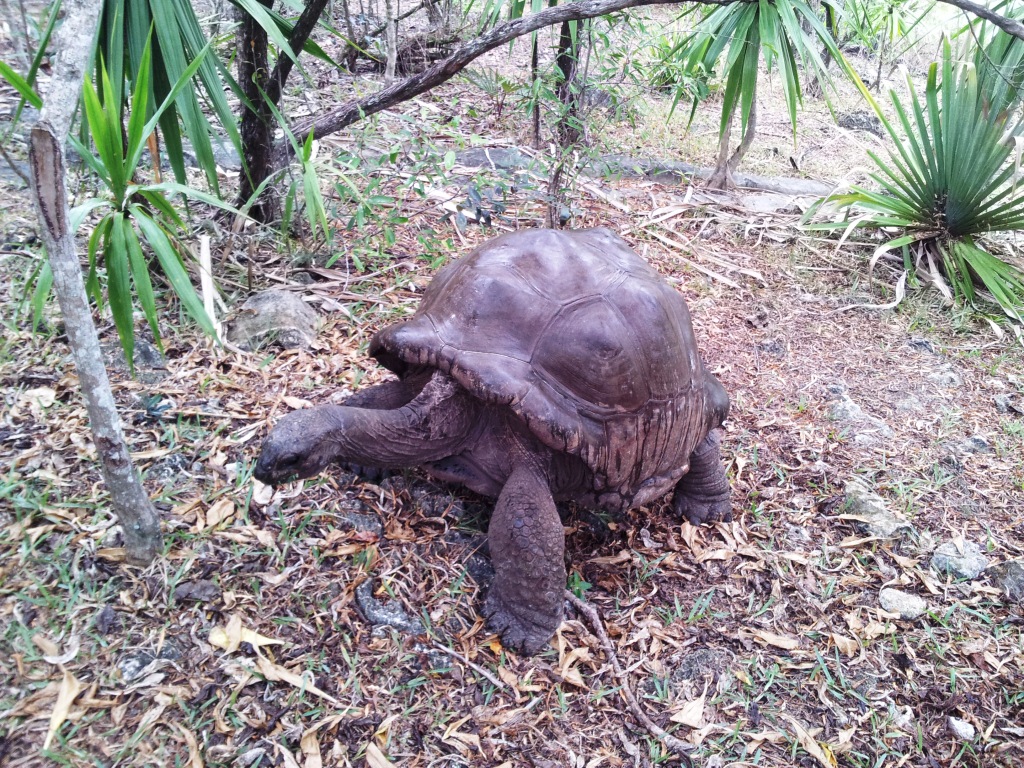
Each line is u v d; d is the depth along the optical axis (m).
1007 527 3.18
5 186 4.09
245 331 3.43
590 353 2.38
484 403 2.42
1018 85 4.52
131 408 2.95
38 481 2.57
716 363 4.05
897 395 3.99
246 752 2.00
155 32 3.09
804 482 3.33
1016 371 4.26
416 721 2.18
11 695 2.01
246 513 2.61
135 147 2.02
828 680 2.50
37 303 2.14
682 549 2.93
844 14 5.46
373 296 3.90
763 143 7.23
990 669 2.60
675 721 2.31
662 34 5.51
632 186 5.77
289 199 3.54
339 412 2.27
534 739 2.20
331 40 7.61
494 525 2.39
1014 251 5.44
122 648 2.17
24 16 3.40
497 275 2.47
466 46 3.55
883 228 5.50
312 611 2.38
